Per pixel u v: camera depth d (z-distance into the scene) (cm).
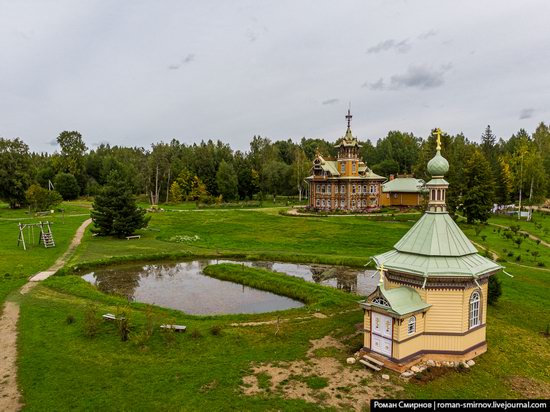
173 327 2672
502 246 5653
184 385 2033
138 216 6444
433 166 2495
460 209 7438
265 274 4306
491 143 13175
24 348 2439
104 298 3422
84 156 14488
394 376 2144
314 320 2972
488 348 2530
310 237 6606
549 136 13125
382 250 5612
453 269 2298
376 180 10350
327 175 10150
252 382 2069
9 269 4244
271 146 17188
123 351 2417
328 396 1950
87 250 5375
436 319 2341
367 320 2347
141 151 17488
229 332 2722
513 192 10119
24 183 8988
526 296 3556
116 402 1888
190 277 4506
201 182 13038
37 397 1933
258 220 8331
